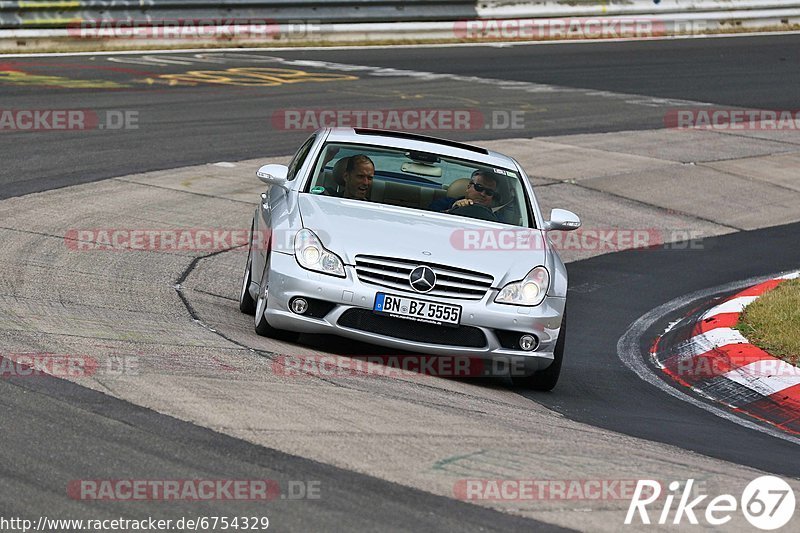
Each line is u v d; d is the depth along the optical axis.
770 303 26.86
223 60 63.09
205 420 15.05
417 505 12.82
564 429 17.47
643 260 33.94
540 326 20.00
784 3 91.38
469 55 71.31
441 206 22.44
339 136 23.98
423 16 75.31
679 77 68.25
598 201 40.31
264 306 20.48
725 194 43.03
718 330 25.19
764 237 37.81
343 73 61.59
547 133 50.72
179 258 28.44
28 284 23.36
